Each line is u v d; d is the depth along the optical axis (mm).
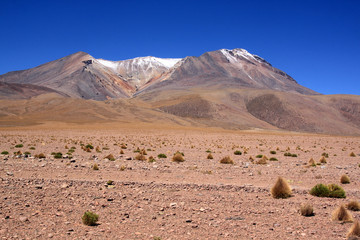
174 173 18078
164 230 9062
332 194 13219
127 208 10930
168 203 11602
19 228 8852
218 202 11883
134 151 32875
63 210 10555
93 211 10562
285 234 9000
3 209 10336
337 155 35656
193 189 13781
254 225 9641
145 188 13805
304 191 13914
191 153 33031
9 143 41562
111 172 17797
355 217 10578
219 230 9148
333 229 9445
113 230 8969
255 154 34312
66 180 14773
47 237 8305
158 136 70688
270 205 11734
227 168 20734
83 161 22734
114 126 113562
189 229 9172
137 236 8570
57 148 35406
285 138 78125
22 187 13297
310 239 8695
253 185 14930
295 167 22266
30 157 23938
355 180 17234
